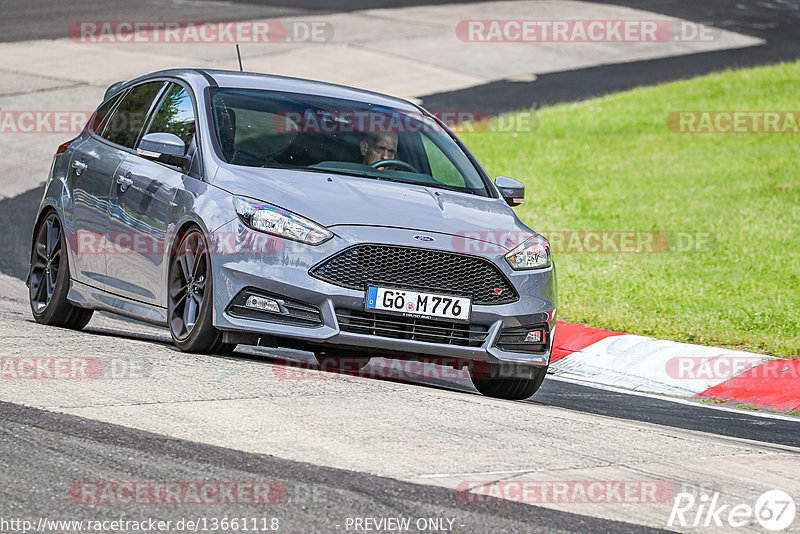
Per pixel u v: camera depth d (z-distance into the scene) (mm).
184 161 25688
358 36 104250
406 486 15641
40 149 66000
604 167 65000
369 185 25391
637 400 28500
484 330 24125
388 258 23266
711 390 30391
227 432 17609
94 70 86562
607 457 18328
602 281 42281
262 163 25391
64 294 29531
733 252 46906
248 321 23109
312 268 22953
